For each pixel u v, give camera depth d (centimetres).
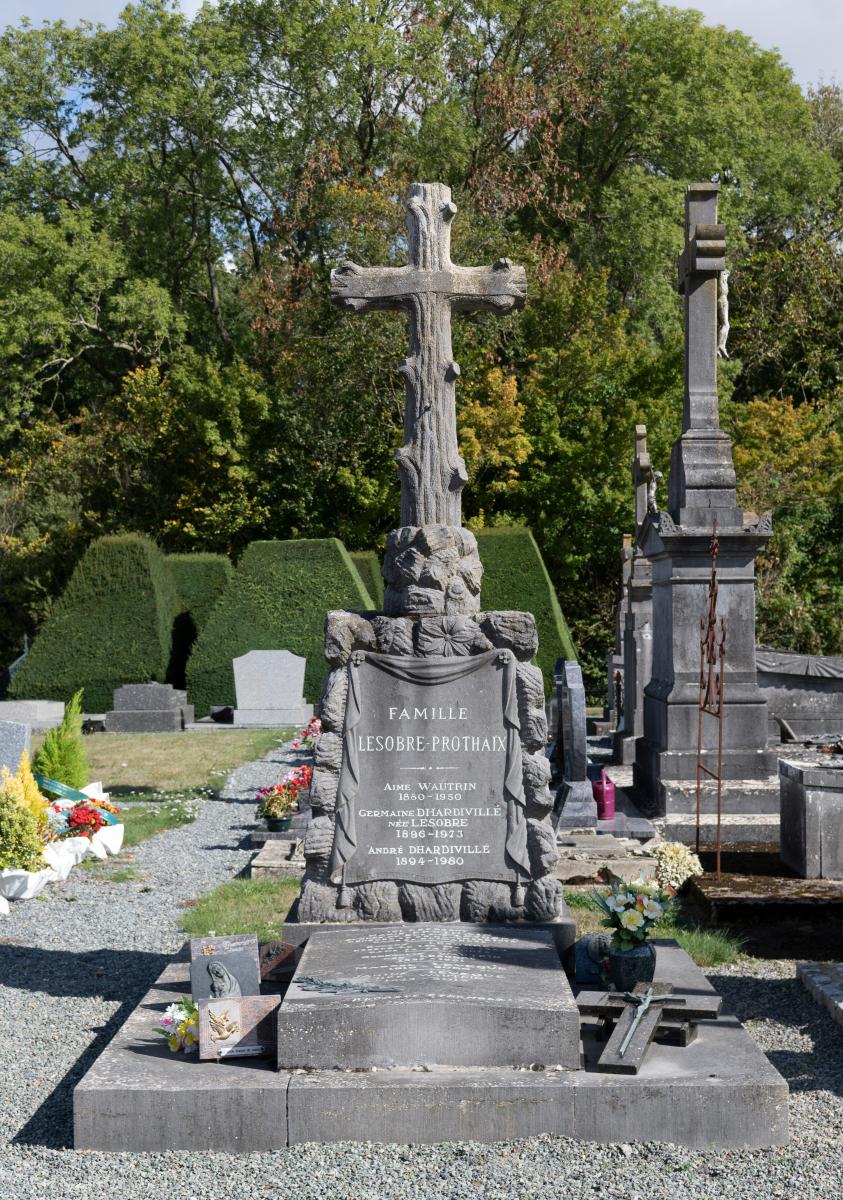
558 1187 481
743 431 3178
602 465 3334
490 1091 528
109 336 3806
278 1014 555
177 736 2345
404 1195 476
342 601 2784
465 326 3331
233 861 1170
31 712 2605
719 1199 468
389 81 3619
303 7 3575
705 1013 587
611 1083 530
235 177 4044
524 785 701
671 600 1244
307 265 3488
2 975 789
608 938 673
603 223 3756
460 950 638
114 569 2830
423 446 729
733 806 1153
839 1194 471
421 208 743
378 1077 543
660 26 3712
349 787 704
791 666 1805
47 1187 489
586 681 3344
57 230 3525
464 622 707
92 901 1005
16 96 3744
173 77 3688
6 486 3691
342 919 696
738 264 3716
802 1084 593
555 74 3628
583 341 3309
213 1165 511
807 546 3102
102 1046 654
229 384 3500
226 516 3456
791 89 4016
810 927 846
